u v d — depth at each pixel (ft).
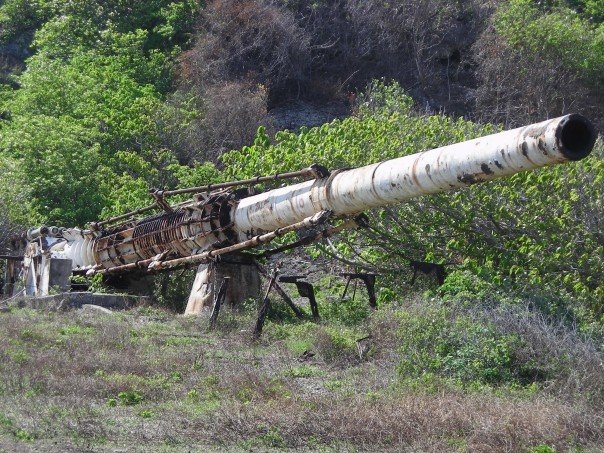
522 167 142.92
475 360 155.12
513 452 117.70
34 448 116.57
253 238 198.70
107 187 346.54
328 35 486.38
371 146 237.25
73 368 153.89
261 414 130.31
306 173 184.34
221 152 395.55
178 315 212.02
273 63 463.83
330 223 209.77
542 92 443.73
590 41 456.04
